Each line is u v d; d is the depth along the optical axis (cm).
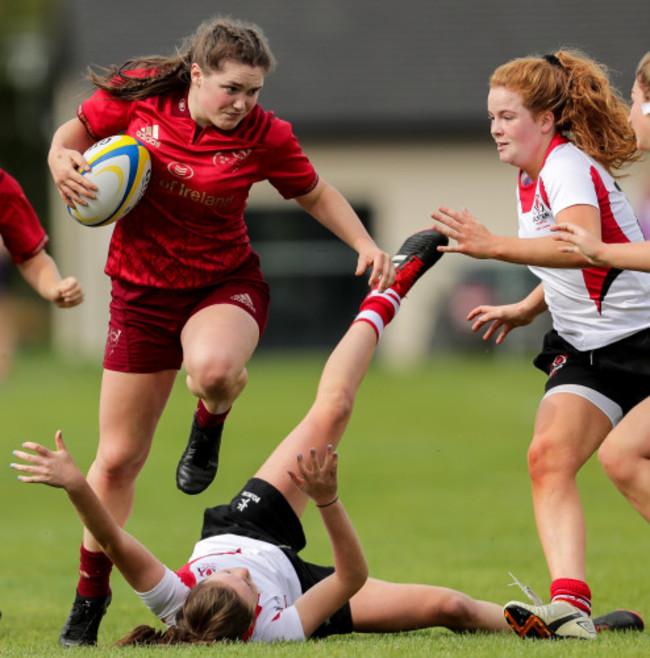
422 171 8681
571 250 1805
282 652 1633
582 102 1981
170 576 1800
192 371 1958
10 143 12475
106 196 1977
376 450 4734
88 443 4766
